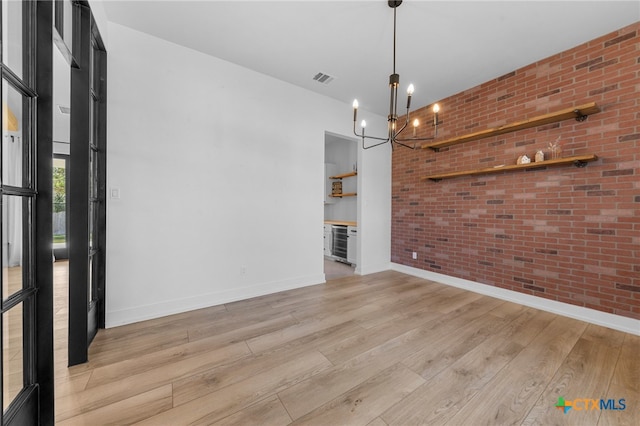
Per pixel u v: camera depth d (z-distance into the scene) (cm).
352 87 339
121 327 223
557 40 240
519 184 289
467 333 217
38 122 117
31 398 113
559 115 243
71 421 125
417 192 407
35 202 116
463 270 345
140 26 228
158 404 137
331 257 549
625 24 217
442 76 308
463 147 345
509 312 262
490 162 317
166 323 232
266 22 222
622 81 221
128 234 231
